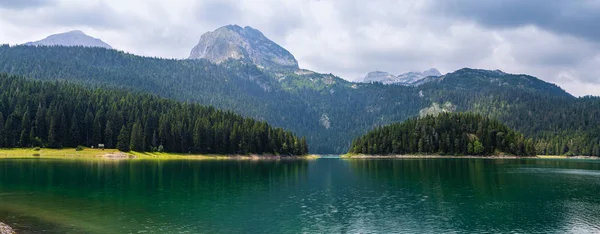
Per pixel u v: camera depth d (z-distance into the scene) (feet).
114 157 610.24
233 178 350.84
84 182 297.74
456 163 609.01
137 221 175.63
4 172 354.33
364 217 190.29
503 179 354.13
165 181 315.78
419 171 443.73
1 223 161.27
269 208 209.46
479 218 190.39
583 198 247.70
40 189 260.42
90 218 179.22
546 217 193.16
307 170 458.91
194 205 214.90
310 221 181.47
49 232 153.89
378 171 444.96
